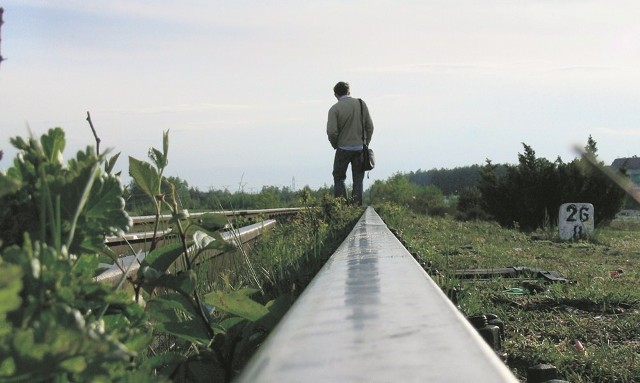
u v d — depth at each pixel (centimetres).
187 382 211
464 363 93
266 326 204
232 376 196
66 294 98
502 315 477
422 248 840
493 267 752
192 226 192
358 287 173
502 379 83
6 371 78
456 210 3841
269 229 1058
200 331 195
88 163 123
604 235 1738
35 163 120
